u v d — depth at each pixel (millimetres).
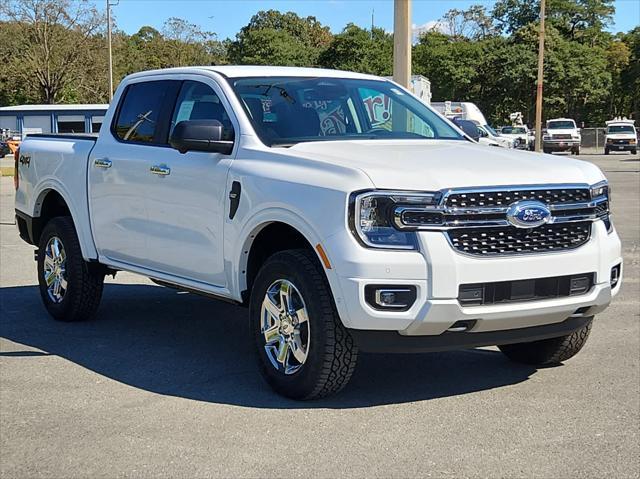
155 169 6219
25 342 6812
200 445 4531
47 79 61031
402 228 4633
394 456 4363
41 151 7711
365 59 69562
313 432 4707
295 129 5809
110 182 6742
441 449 4461
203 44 77312
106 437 4672
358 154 5227
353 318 4652
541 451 4434
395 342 4715
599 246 5133
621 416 4969
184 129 5605
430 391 5473
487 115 68875
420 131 6398
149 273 6473
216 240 5688
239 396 5359
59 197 7652
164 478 4121
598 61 68750
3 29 59781
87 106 50688
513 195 4820
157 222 6254
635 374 5832
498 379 5750
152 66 72938
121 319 7656
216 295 5859
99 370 6000
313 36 97125
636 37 75188
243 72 6223
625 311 7867
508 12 84000
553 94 67000
